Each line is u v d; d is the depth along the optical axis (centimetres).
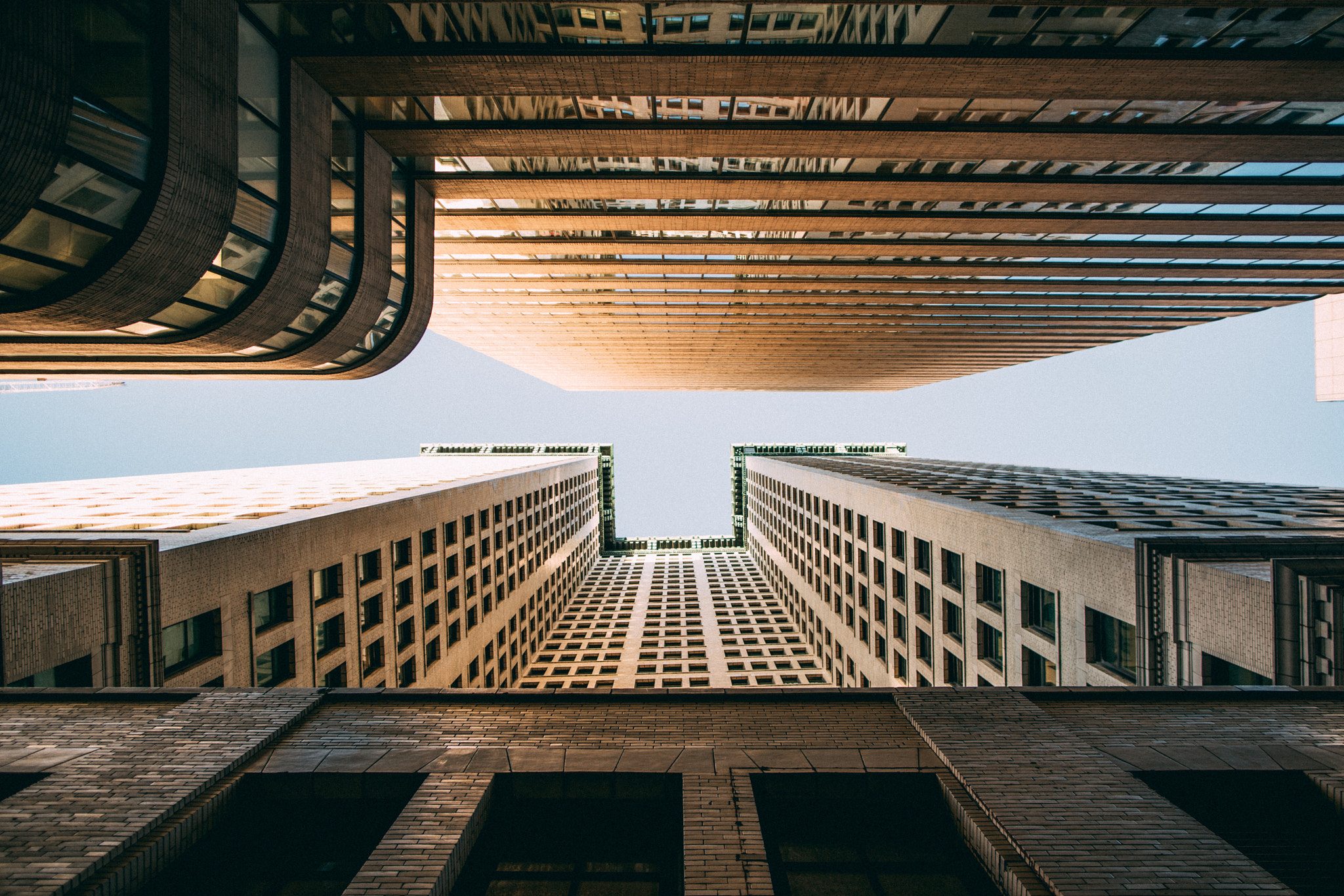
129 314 1170
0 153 793
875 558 3972
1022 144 1955
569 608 7688
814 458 9594
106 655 1566
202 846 738
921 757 841
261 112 1356
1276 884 598
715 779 785
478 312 4553
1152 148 2003
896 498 3606
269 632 2128
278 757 830
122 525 2275
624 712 964
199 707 938
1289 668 1383
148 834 672
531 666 5691
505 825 805
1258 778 803
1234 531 2189
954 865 764
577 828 804
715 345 6034
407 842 675
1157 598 1748
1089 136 1912
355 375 2216
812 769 809
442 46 1459
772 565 8175
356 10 1420
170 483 4606
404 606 3086
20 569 1511
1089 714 962
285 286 1461
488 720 941
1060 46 1520
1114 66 1553
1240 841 767
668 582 9062
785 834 803
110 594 1578
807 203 2650
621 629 6781
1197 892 590
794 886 741
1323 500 3459
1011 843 674
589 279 3647
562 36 1488
